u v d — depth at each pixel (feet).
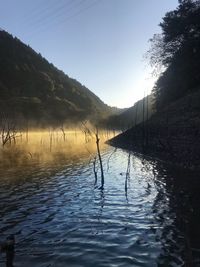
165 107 209.36
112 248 53.52
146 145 166.09
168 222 64.80
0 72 596.70
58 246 54.75
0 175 117.91
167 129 161.99
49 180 108.37
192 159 120.47
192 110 164.96
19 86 594.24
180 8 237.25
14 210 74.69
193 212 70.08
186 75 224.33
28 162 151.33
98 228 62.54
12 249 39.93
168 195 84.33
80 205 78.07
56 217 69.46
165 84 248.73
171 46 240.53
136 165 135.33
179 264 47.78
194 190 87.76
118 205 77.30
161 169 121.49
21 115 419.13
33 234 60.13
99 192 90.53
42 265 48.26
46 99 587.68
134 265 47.67
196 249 52.42
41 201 82.07
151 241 55.98
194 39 221.05
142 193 87.76
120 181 104.58
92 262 48.88
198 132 132.67
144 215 69.41
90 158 164.86
